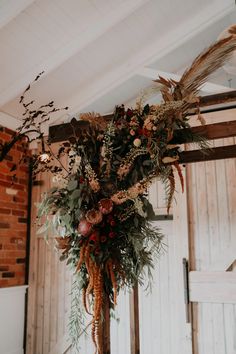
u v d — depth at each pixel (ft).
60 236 6.01
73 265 5.93
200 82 5.90
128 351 12.80
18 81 12.38
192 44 13.12
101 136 6.07
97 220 5.46
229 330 11.34
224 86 13.05
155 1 11.53
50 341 13.93
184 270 12.01
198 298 11.78
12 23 10.57
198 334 11.67
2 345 13.21
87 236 5.57
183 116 6.07
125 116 6.08
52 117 14.56
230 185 12.01
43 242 14.71
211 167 12.30
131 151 5.83
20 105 13.76
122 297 13.14
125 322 12.96
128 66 13.58
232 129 6.18
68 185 5.76
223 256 11.73
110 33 12.16
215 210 12.06
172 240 12.82
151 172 5.84
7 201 13.84
